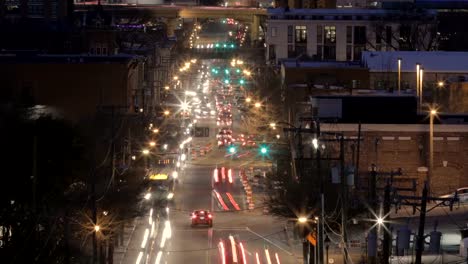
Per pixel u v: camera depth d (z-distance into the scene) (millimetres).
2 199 108000
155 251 124250
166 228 138250
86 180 122562
